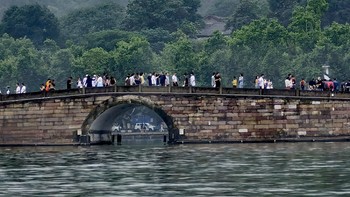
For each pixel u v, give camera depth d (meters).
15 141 149.12
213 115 144.38
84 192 83.38
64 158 117.12
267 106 144.00
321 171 94.88
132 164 106.44
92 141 149.38
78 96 146.88
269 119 144.00
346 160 106.31
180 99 144.75
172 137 145.00
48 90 148.25
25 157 119.88
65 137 147.50
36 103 148.25
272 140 143.75
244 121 144.25
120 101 146.00
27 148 141.50
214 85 149.88
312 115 143.88
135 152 126.81
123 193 82.50
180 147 135.50
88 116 146.75
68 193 82.94
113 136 158.75
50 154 125.56
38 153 128.12
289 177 90.69
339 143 138.25
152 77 148.38
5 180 92.12
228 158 112.00
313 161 105.88
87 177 93.81
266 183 86.88
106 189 85.00
